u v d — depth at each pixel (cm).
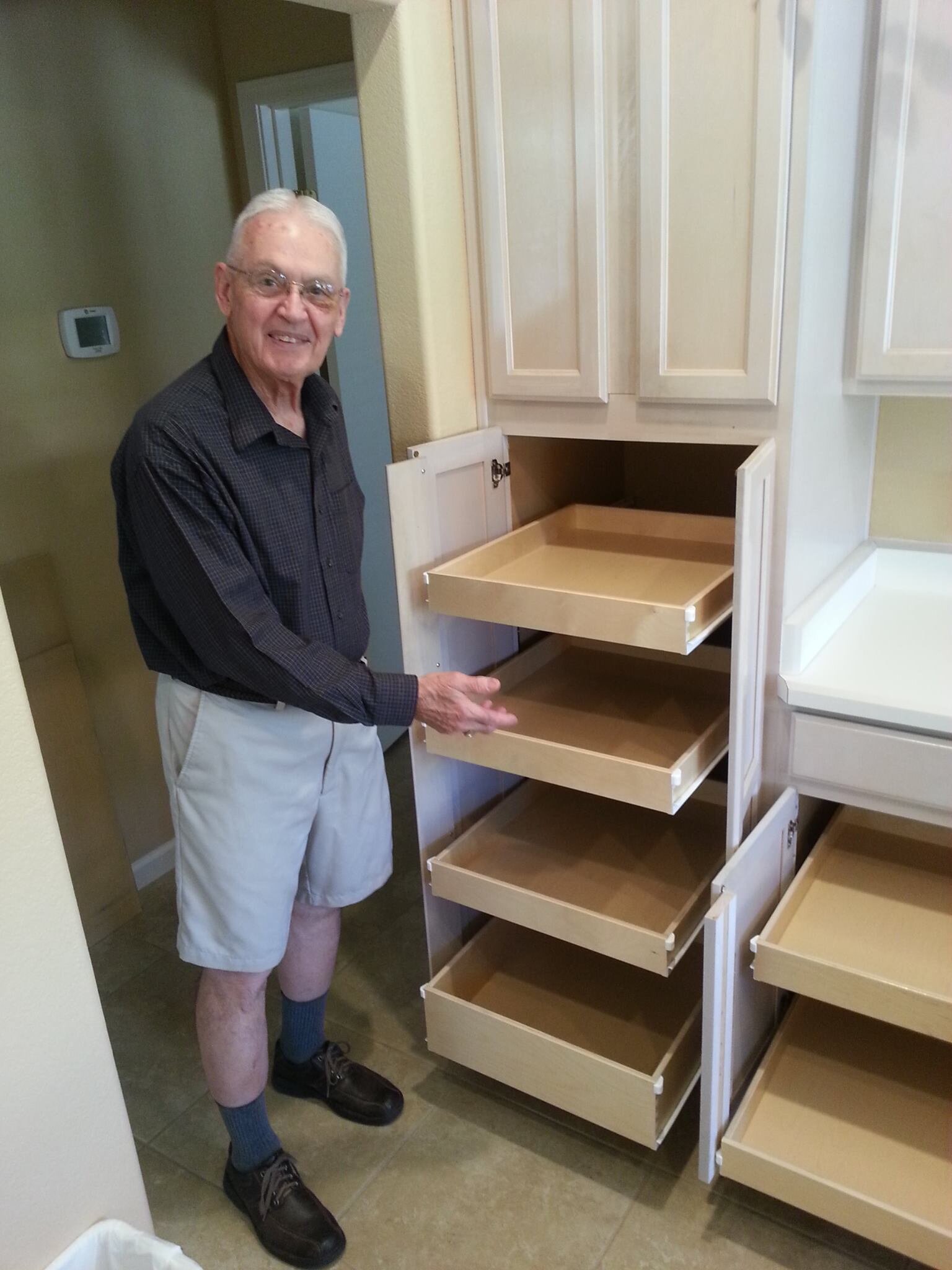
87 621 242
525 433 183
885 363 164
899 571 205
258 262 131
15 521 222
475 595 166
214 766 149
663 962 162
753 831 161
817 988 154
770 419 155
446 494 176
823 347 160
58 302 224
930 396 172
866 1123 166
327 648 143
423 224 166
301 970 185
